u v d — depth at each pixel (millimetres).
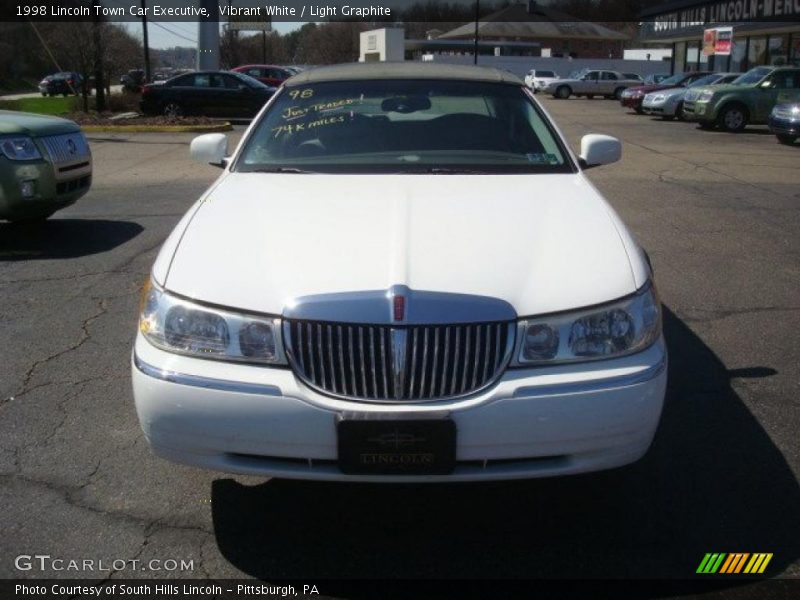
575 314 2787
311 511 3229
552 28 74375
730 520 3152
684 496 3311
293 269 2891
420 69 4762
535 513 3213
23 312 5488
